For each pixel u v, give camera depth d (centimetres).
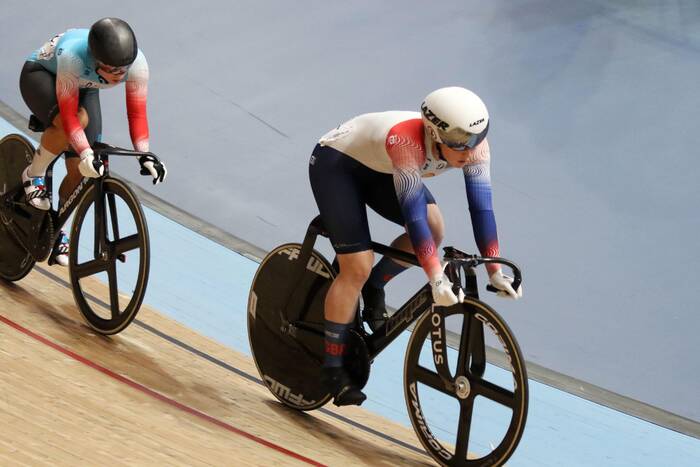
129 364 1170
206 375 1240
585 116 2570
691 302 1845
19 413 873
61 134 1241
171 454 886
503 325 982
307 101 2589
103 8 3047
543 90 2700
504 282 1011
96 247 1246
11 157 1359
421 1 3266
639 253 2003
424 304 1055
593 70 2820
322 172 1073
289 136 2422
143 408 1009
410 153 990
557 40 3005
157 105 2506
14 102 2483
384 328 1101
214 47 2853
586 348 1692
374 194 1108
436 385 1066
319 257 1166
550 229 2075
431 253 970
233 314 1645
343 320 1091
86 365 1101
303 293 1180
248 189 2188
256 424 1082
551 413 1473
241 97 2597
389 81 2712
